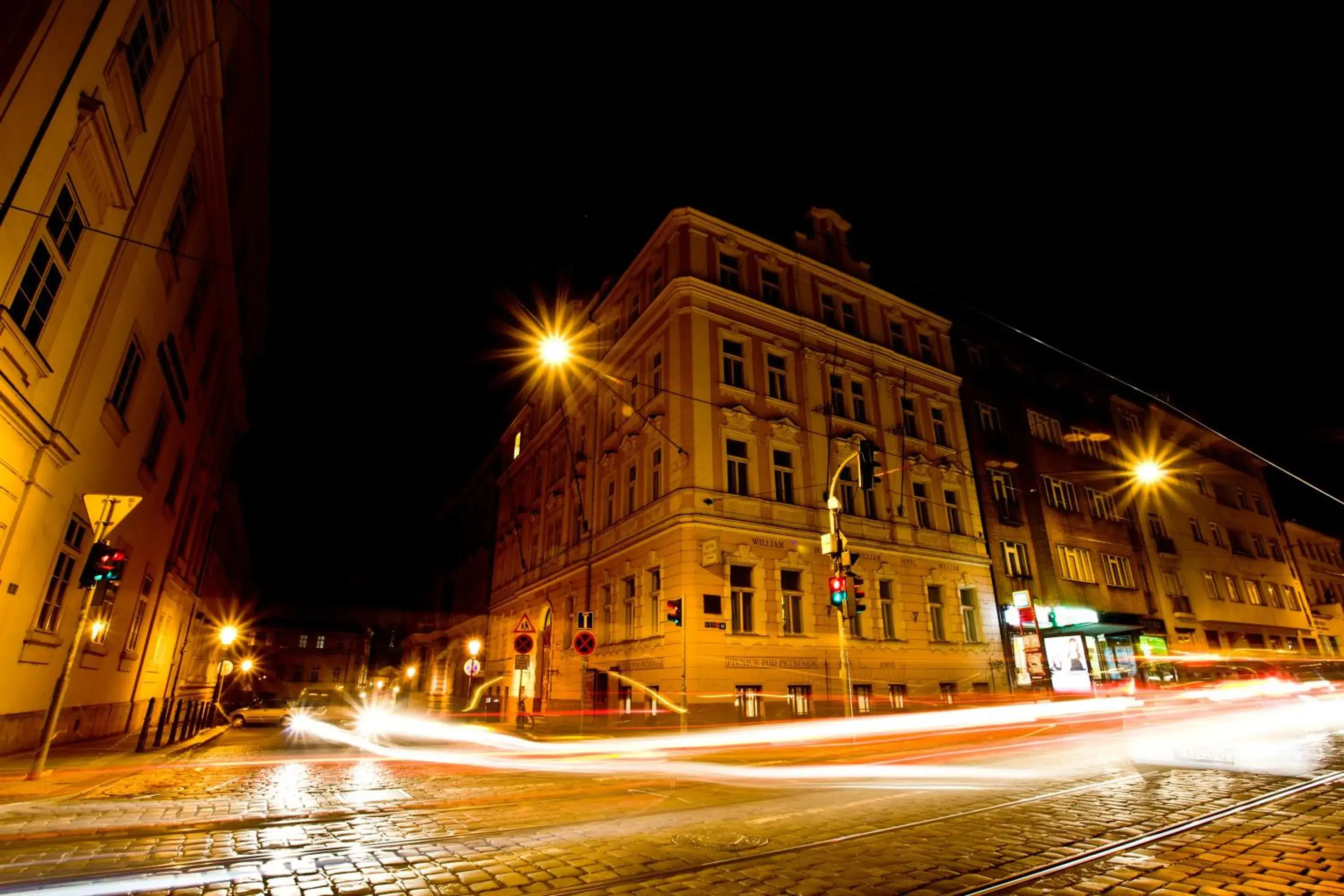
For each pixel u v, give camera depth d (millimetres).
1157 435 33938
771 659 18047
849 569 15164
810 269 24188
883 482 22703
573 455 26562
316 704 38125
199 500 24219
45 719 11195
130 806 7305
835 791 8367
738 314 21422
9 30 7770
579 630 17000
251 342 27906
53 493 10172
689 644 17031
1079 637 23828
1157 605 29219
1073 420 30641
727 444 19938
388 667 65250
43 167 8438
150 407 14883
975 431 26484
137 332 12930
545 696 26000
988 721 20078
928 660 21109
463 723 30281
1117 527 29531
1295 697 14977
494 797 8055
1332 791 7078
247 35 15953
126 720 17031
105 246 10695
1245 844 5168
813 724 17125
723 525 18578
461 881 4547
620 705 19906
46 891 4309
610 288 27312
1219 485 36625
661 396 20688
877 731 17656
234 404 27703
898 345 26281
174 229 14250
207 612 34469
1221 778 8359
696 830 6066
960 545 23797
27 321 8875
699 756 13391
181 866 4922
